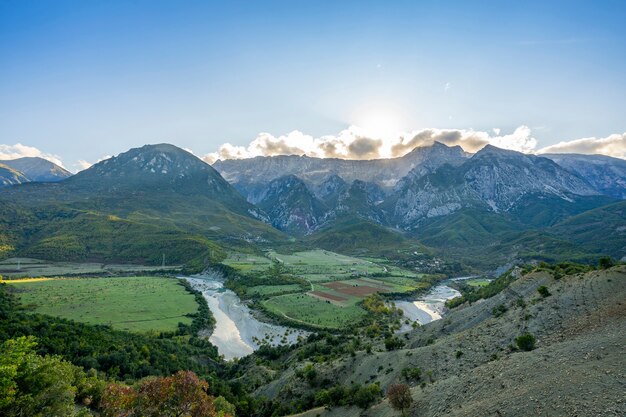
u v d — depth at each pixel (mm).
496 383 48656
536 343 60750
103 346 113312
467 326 99312
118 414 53531
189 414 51125
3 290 188125
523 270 149625
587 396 36281
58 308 171375
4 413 46781
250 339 160125
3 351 53938
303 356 119812
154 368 107375
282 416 80875
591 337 51531
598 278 73062
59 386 52438
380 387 75188
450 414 47094
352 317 181500
